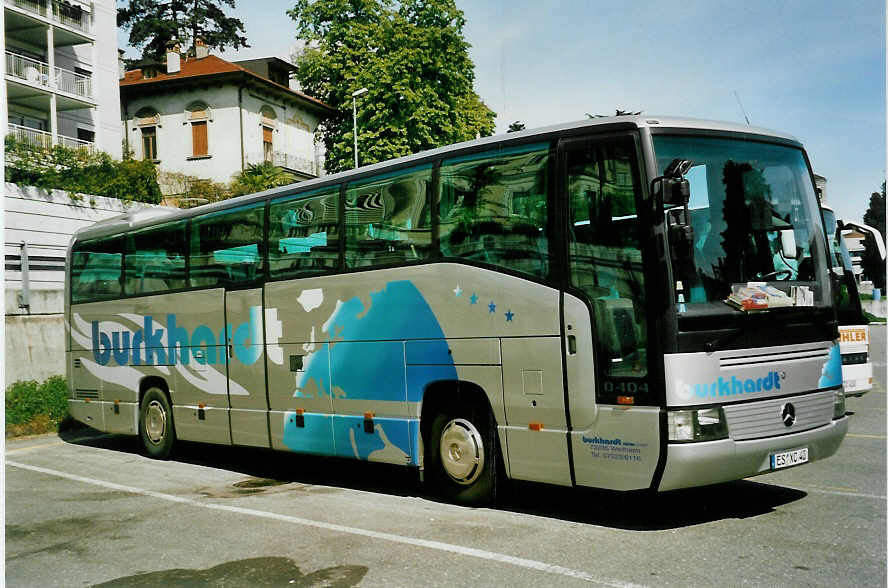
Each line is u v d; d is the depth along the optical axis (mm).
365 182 8805
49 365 16984
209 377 10883
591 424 6535
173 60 42188
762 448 6312
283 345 9695
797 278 7004
